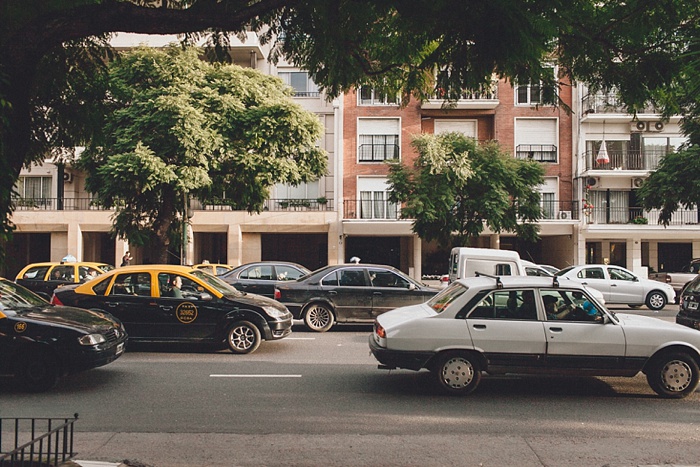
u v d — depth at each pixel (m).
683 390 7.44
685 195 18.19
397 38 5.55
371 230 29.38
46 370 7.66
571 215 29.77
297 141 19.50
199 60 19.64
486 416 6.66
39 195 30.84
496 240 30.58
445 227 22.92
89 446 5.47
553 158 29.95
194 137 17.53
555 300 7.60
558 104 5.85
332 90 6.29
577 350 7.34
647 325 7.54
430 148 22.38
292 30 5.44
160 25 4.21
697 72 5.68
